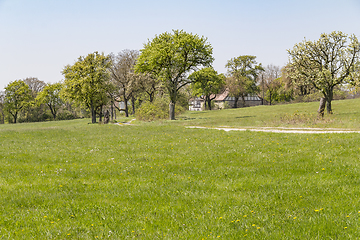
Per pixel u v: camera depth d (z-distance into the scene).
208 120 46.25
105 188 10.30
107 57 61.56
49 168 14.23
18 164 15.29
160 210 7.82
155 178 11.58
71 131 32.28
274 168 12.22
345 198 8.08
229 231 6.27
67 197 9.29
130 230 6.53
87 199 9.05
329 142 17.33
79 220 7.24
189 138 24.08
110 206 8.23
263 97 110.62
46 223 7.06
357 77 35.38
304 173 11.27
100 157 16.95
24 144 23.30
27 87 95.38
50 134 29.88
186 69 53.25
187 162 14.45
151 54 50.66
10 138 27.19
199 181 10.70
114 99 80.00
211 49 51.22
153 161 15.22
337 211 7.11
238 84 101.38
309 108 59.00
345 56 36.41
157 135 27.48
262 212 7.36
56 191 10.06
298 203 7.90
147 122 51.44
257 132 25.94
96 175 12.59
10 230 6.68
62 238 6.19
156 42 53.31
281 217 6.95
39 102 98.25
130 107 105.31
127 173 12.70
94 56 60.88
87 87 58.25
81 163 15.52
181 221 7.01
